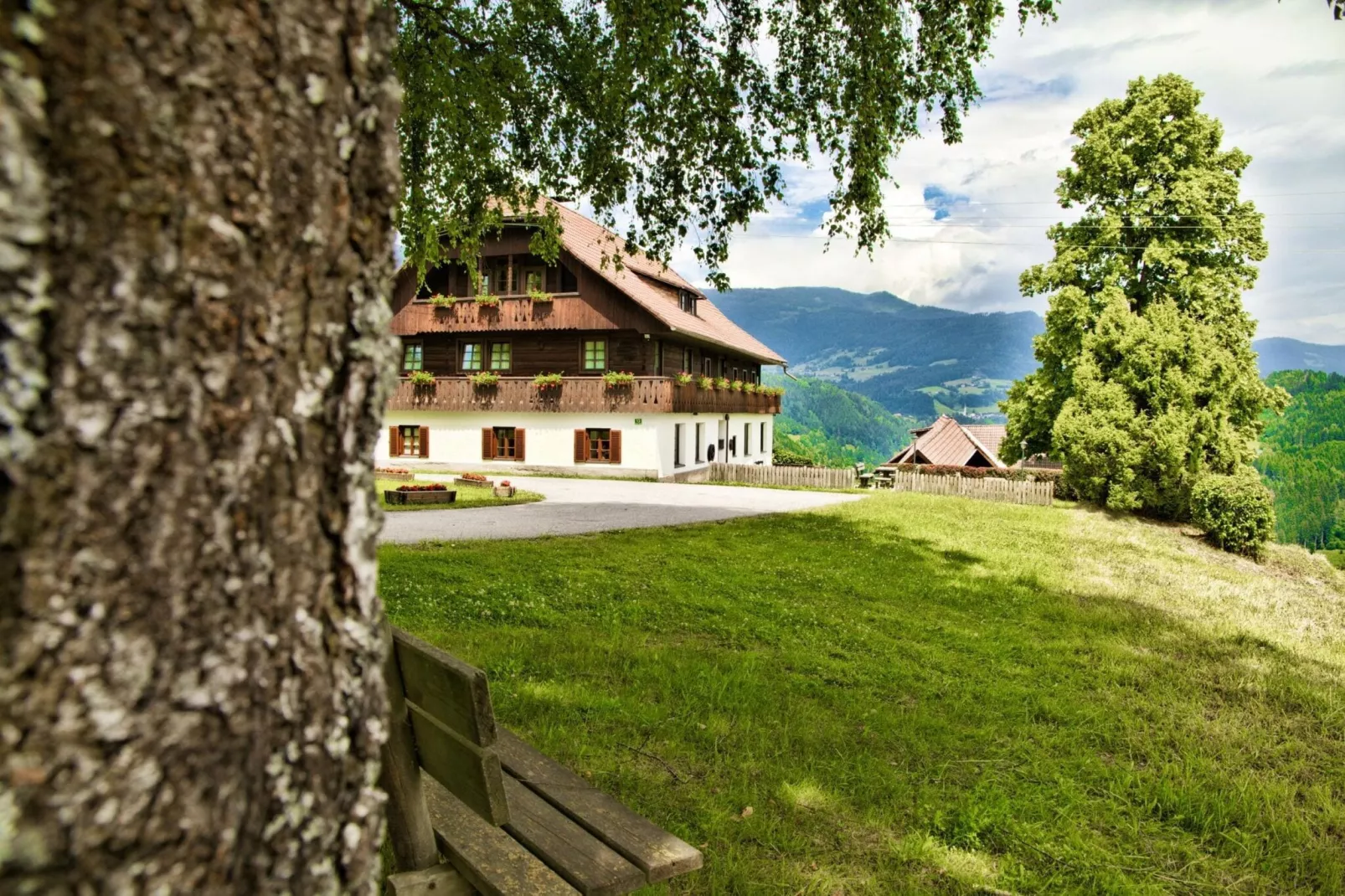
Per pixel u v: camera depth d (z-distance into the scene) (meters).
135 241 0.93
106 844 0.91
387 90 1.24
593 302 26.36
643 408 26.25
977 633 7.47
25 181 0.85
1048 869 3.32
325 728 1.15
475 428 28.73
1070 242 24.69
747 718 4.57
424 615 6.70
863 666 6.02
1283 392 23.36
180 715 0.97
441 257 9.87
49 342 0.87
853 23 7.39
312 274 1.12
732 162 8.17
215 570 1.01
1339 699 6.05
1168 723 5.18
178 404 0.97
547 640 6.02
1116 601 9.81
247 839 1.05
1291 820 3.87
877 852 3.33
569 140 8.95
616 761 3.95
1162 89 23.22
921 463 36.31
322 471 1.14
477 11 8.23
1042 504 23.19
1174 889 3.30
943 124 8.22
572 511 16.88
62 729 0.88
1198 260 23.30
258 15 1.03
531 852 2.36
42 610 0.87
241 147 1.02
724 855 3.21
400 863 2.40
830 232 8.45
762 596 8.34
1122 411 21.75
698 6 7.46
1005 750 4.51
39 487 0.87
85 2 0.88
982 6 7.21
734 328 39.72
